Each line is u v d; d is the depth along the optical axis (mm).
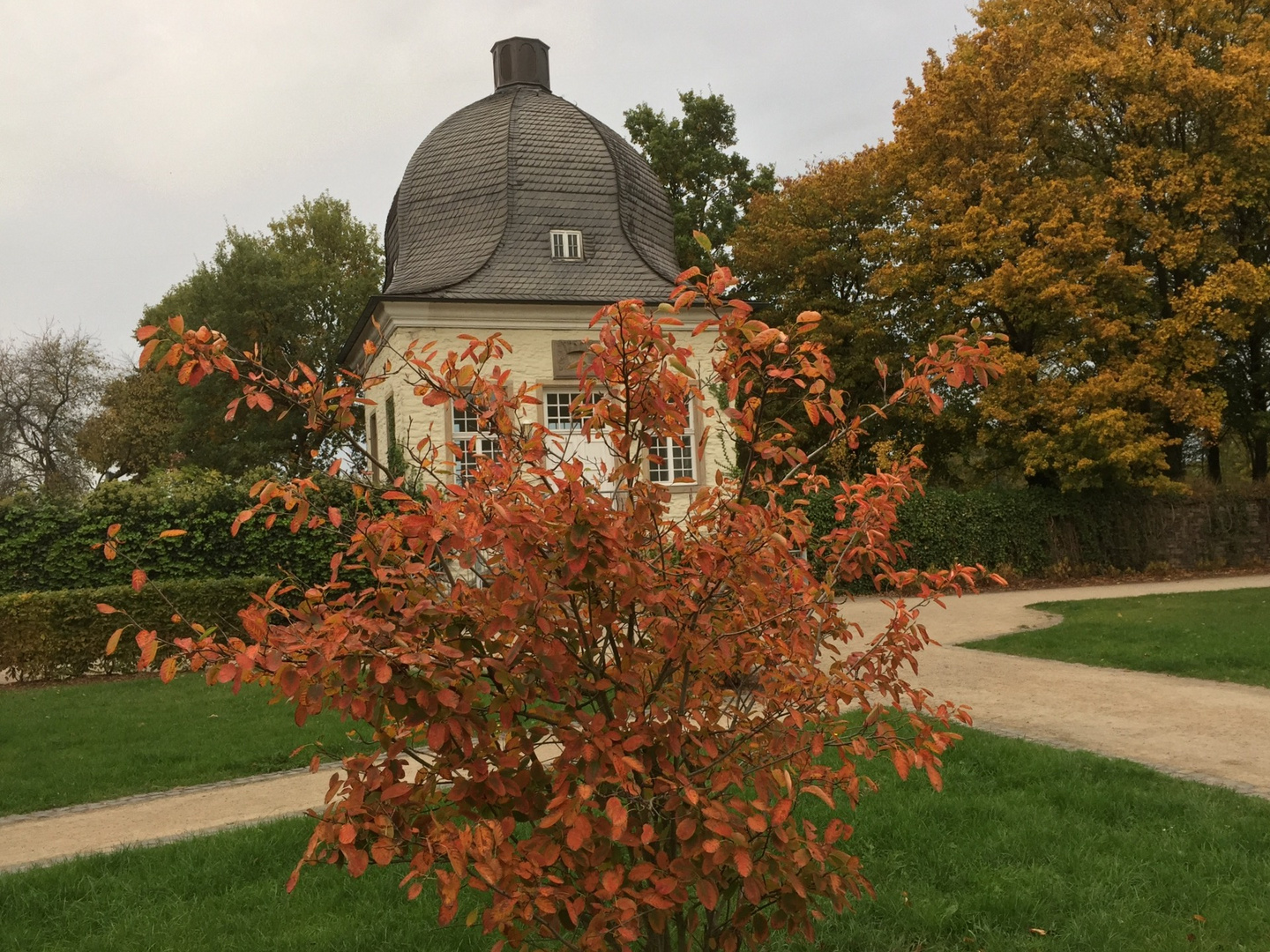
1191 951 3670
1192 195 22562
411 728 2510
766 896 2750
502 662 2402
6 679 12969
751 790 4277
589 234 20453
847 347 26031
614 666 2697
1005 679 9711
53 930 4223
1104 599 17297
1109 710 8070
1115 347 21922
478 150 20922
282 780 6875
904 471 3244
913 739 3035
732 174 33438
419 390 3047
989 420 22453
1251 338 25688
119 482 15102
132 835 5688
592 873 2498
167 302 39375
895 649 3100
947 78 22688
